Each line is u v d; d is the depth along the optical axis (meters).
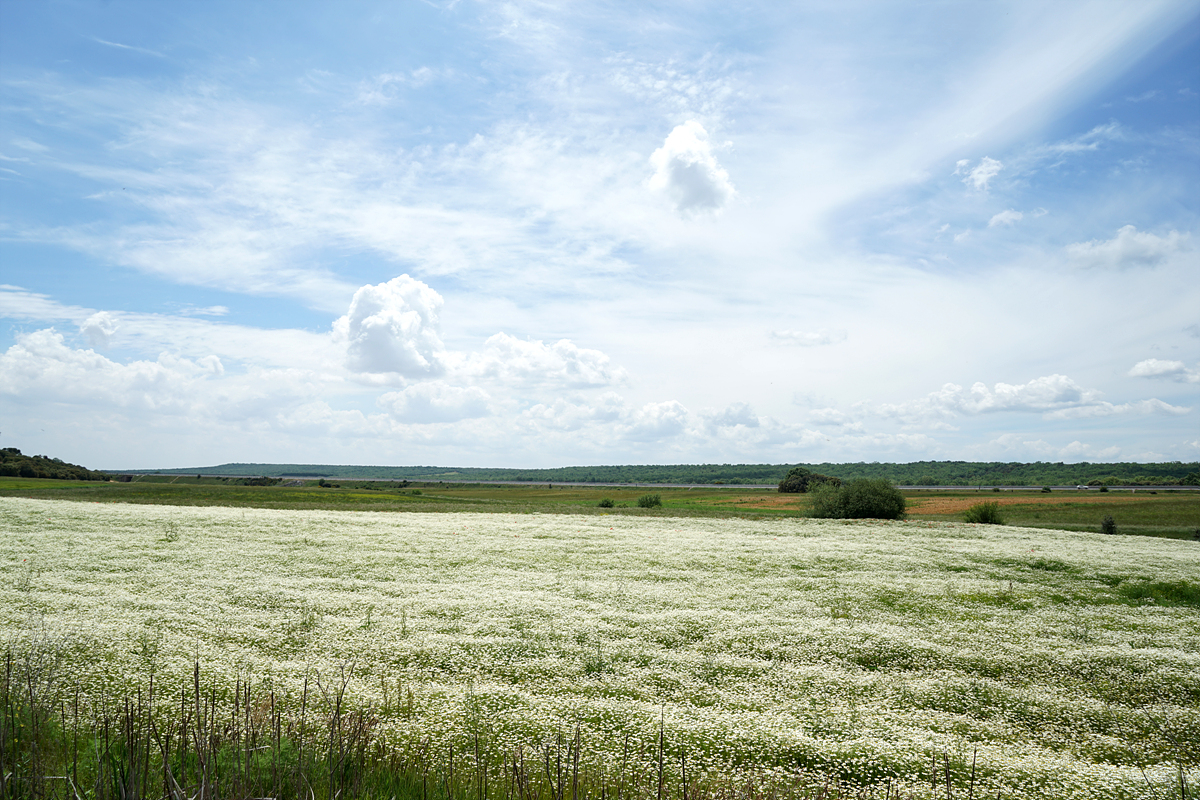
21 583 19.89
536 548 31.55
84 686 10.51
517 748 8.86
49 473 118.25
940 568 27.72
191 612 16.91
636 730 9.73
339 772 7.07
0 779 5.70
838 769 8.61
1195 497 94.62
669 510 62.28
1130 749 10.16
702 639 16.08
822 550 32.22
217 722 8.16
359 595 19.98
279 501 61.78
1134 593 23.66
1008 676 13.82
